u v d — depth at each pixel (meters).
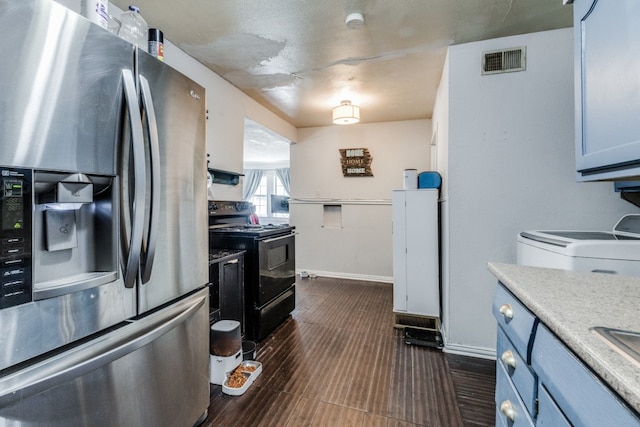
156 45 1.36
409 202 2.75
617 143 0.93
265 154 6.98
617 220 1.95
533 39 2.08
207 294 1.53
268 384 1.86
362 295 3.78
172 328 1.20
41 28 0.79
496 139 2.16
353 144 4.68
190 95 1.38
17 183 0.75
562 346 0.60
